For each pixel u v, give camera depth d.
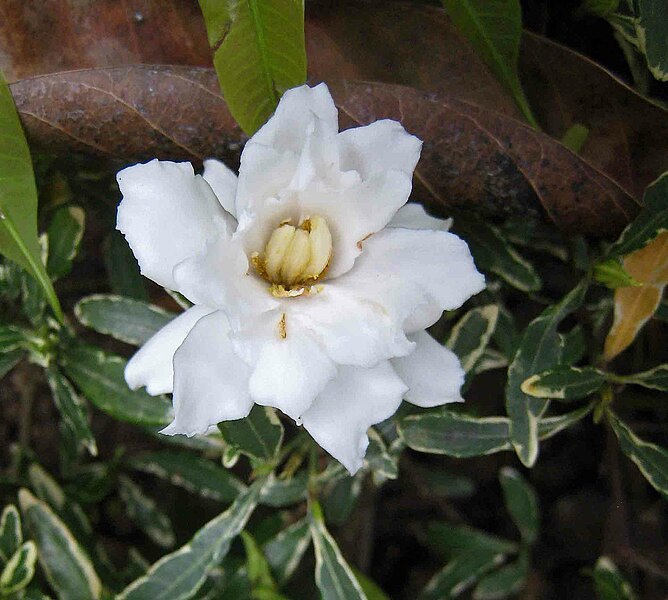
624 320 0.17
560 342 0.17
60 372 0.19
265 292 0.13
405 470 0.25
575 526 0.26
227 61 0.14
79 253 0.24
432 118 0.15
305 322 0.13
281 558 0.20
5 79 0.16
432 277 0.13
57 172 0.19
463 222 0.18
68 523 0.21
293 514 0.22
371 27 0.16
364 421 0.13
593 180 0.16
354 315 0.13
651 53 0.15
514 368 0.17
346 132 0.13
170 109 0.15
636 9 0.16
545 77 0.17
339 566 0.18
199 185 0.13
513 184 0.16
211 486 0.21
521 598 0.25
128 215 0.13
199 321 0.13
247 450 0.17
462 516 0.26
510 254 0.18
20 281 0.18
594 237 0.17
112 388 0.18
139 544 0.25
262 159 0.13
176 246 0.13
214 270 0.12
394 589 0.26
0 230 0.15
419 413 0.17
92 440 0.18
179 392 0.13
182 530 0.24
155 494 0.25
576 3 0.18
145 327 0.18
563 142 0.17
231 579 0.20
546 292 0.21
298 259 0.13
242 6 0.14
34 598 0.19
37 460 0.23
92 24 0.16
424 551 0.26
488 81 0.17
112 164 0.18
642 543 0.24
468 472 0.26
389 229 0.14
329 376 0.13
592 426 0.25
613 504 0.22
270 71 0.14
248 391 0.13
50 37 0.16
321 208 0.13
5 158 0.15
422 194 0.16
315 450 0.19
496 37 0.15
